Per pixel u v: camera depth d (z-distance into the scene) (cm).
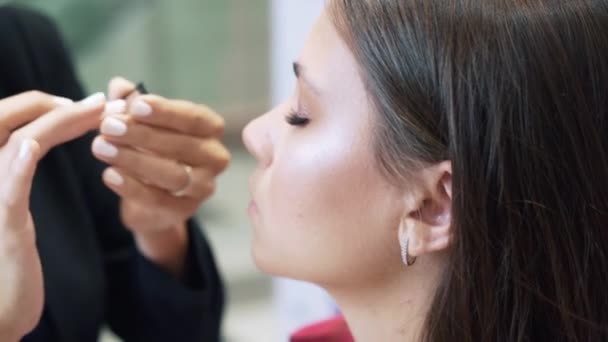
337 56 60
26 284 65
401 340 62
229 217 195
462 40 56
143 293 80
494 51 56
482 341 59
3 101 65
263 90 189
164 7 176
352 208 60
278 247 62
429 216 59
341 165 60
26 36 80
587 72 57
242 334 168
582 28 57
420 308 61
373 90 58
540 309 59
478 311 58
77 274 77
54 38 83
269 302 181
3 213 63
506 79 56
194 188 72
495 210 57
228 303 180
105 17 169
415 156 58
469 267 58
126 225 78
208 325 81
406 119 57
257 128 64
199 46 182
